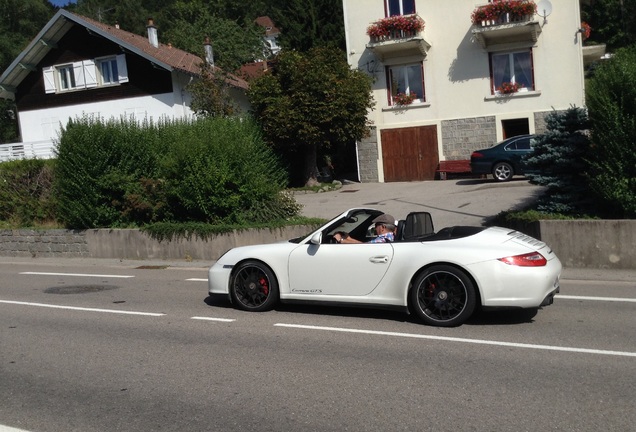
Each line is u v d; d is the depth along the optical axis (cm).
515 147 2083
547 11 2333
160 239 1496
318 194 2325
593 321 751
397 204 1884
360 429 453
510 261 706
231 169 1487
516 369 575
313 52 2441
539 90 2386
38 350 713
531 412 470
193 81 2791
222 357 652
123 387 571
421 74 2544
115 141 1620
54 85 3109
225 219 1470
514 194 1811
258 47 4941
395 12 2542
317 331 742
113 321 855
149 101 2953
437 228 1452
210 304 940
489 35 2381
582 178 1227
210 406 513
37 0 5816
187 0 6172
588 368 571
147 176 1644
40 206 1797
